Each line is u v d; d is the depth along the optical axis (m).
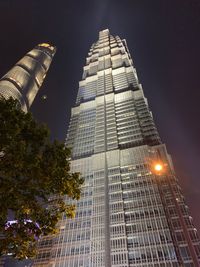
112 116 120.75
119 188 78.94
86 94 154.38
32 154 16.59
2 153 15.39
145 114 116.81
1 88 160.38
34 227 15.91
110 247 62.34
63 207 17.41
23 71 189.50
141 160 87.62
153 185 76.25
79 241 66.31
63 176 17.06
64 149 18.25
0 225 14.38
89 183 85.00
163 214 66.38
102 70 175.25
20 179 15.75
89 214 73.12
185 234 60.50
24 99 170.75
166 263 55.59
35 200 16.14
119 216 69.81
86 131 117.88
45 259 64.88
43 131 17.94
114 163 90.19
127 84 148.38
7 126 15.56
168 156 89.38
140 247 60.97
